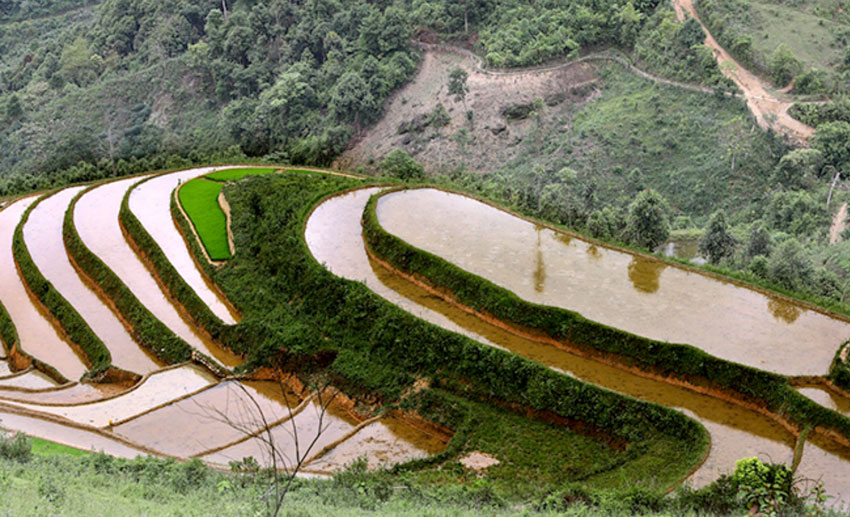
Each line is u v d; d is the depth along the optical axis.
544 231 52.16
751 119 80.38
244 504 21.55
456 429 35.34
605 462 31.64
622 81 92.75
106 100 108.69
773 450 30.83
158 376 43.06
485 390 36.47
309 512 21.45
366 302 42.81
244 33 105.25
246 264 52.19
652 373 36.22
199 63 106.75
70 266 58.09
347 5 107.69
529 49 95.31
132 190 70.88
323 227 53.84
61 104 109.06
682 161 81.00
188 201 64.69
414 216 54.31
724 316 39.94
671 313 40.16
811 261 51.75
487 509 25.36
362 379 39.59
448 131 91.75
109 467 27.86
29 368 46.66
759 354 36.03
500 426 34.69
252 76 101.62
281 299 47.41
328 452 34.88
